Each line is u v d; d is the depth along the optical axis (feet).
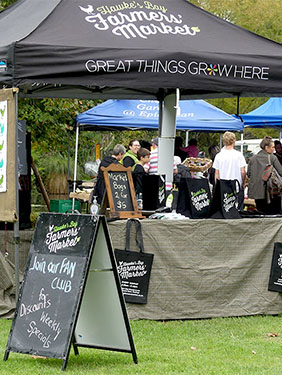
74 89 31.01
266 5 82.43
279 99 48.14
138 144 35.76
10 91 20.44
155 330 20.85
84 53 20.85
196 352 18.30
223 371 16.25
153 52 21.53
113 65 21.09
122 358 17.29
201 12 25.38
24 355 17.47
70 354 17.69
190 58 21.97
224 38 23.98
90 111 42.57
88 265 15.87
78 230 16.26
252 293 23.36
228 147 29.63
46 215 16.89
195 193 23.34
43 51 20.49
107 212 24.75
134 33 22.75
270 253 23.63
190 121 43.86
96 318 16.88
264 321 22.67
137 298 21.99
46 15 22.98
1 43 21.81
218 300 22.91
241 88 22.68
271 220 23.71
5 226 23.89
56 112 45.47
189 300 22.50
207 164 35.27
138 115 42.83
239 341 19.76
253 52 23.20
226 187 23.43
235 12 82.84
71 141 50.78
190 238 22.53
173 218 22.70
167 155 28.48
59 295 15.98
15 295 22.02
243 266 23.17
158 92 29.94
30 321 16.22
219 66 22.34
